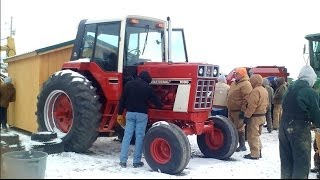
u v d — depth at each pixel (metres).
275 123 11.20
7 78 9.28
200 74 6.19
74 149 6.81
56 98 7.25
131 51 6.95
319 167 5.89
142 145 6.16
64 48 8.61
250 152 7.21
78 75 6.93
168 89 6.45
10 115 9.78
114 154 7.20
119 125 7.09
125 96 6.21
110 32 6.98
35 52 8.37
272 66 15.98
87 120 6.61
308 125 4.96
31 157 5.18
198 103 6.27
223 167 6.28
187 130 6.29
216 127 6.97
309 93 4.91
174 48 7.55
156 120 6.61
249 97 6.90
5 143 5.90
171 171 5.75
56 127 7.27
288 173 5.09
